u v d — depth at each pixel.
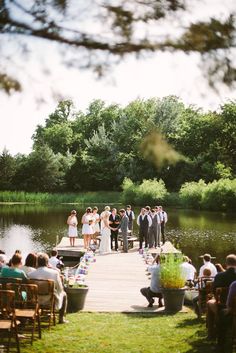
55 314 9.30
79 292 10.32
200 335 7.94
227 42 3.29
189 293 11.11
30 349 7.07
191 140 61.22
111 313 10.18
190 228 33.47
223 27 3.28
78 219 40.00
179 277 10.43
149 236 20.88
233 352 6.79
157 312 10.28
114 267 16.52
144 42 3.29
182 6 3.31
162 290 10.36
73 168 70.56
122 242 22.05
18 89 3.07
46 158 69.88
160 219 22.66
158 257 12.27
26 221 37.69
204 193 49.66
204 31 3.28
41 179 69.19
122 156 66.25
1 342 7.35
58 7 3.20
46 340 7.62
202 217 41.91
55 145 86.50
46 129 89.62
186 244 25.89
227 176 56.06
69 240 24.19
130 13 3.29
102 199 61.59
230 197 47.88
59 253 20.75
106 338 7.88
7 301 6.99
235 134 60.03
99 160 70.44
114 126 70.19
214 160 60.41
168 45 3.28
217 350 6.93
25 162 70.44
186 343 7.47
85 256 18.00
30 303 7.81
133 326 8.81
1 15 3.11
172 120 62.56
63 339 7.73
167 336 7.98
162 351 7.08
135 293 12.47
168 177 61.97
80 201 61.56
